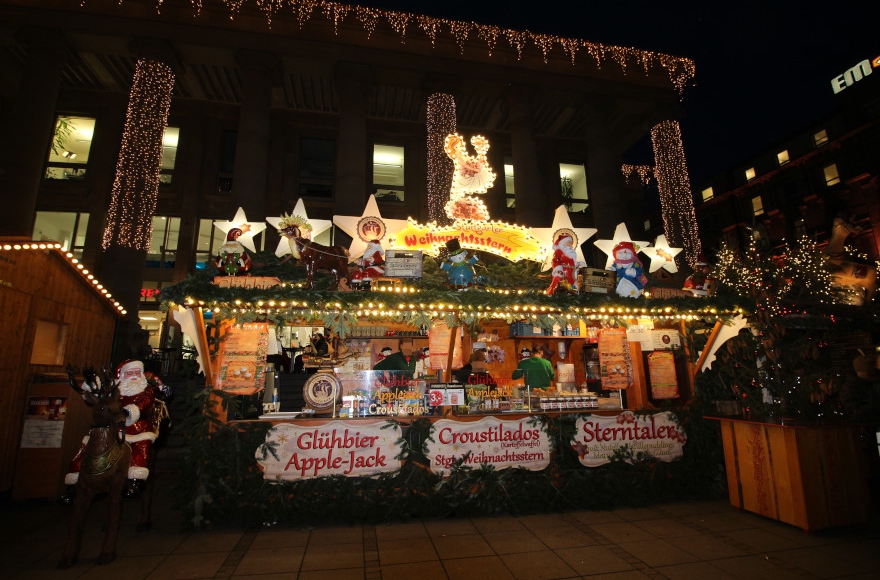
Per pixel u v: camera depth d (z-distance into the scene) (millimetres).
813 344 6434
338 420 5785
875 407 5969
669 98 21812
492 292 6113
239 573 4215
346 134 17969
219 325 5945
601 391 8281
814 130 28406
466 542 4957
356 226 6586
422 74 19641
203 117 21562
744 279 6832
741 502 5926
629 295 6684
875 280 8023
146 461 5137
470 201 7867
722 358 7047
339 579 4086
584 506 6078
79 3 16797
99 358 10125
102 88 20609
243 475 5484
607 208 19453
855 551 4605
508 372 9180
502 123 24219
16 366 7410
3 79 19188
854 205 25828
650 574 4152
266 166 17188
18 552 4828
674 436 6598
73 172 20016
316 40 18328
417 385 6445
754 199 31562
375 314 6043
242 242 6434
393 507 5562
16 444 7320
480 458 5969
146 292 19375
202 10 17422
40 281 8086
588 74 20891
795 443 5258
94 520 5977
